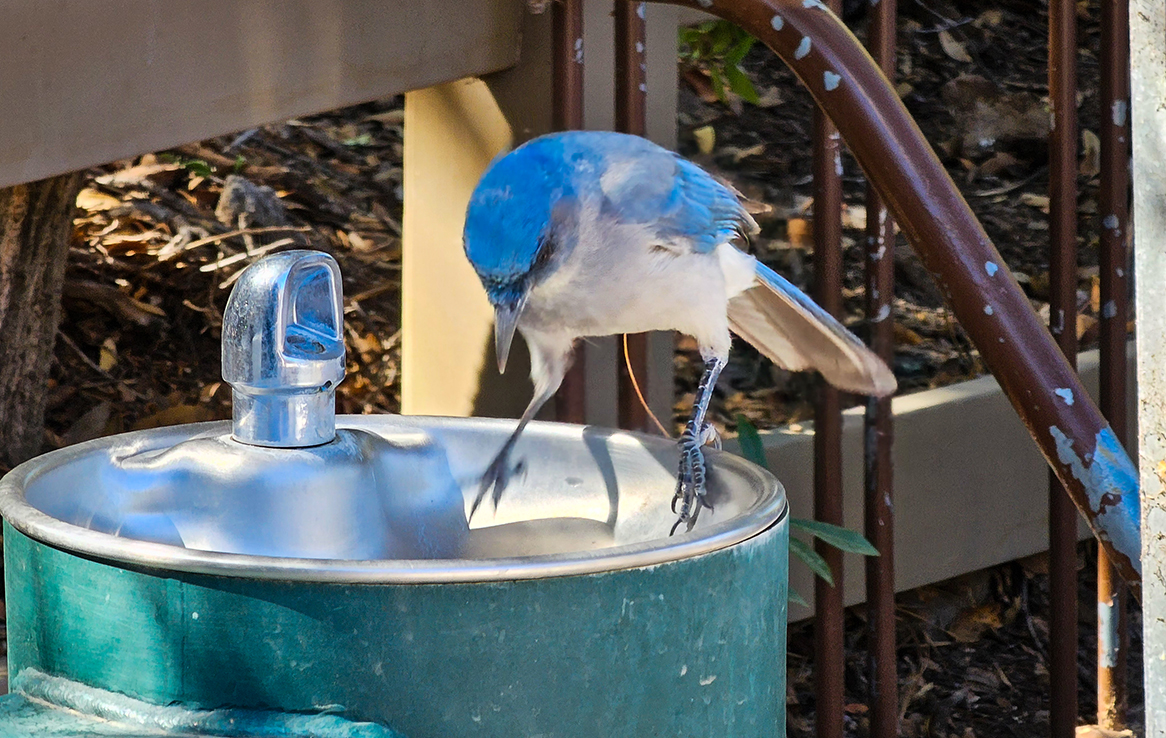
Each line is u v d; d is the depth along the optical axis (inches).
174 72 191.3
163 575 102.0
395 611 98.8
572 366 209.0
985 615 294.2
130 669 104.7
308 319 128.3
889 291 197.2
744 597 112.5
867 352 184.4
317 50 204.1
